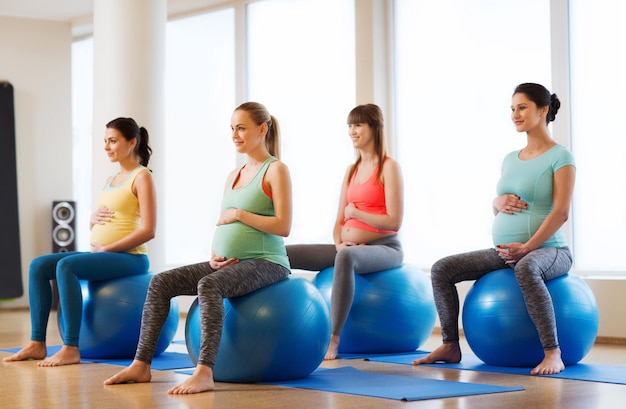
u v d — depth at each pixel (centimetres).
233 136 366
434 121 656
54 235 883
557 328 386
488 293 397
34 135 895
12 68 888
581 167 574
